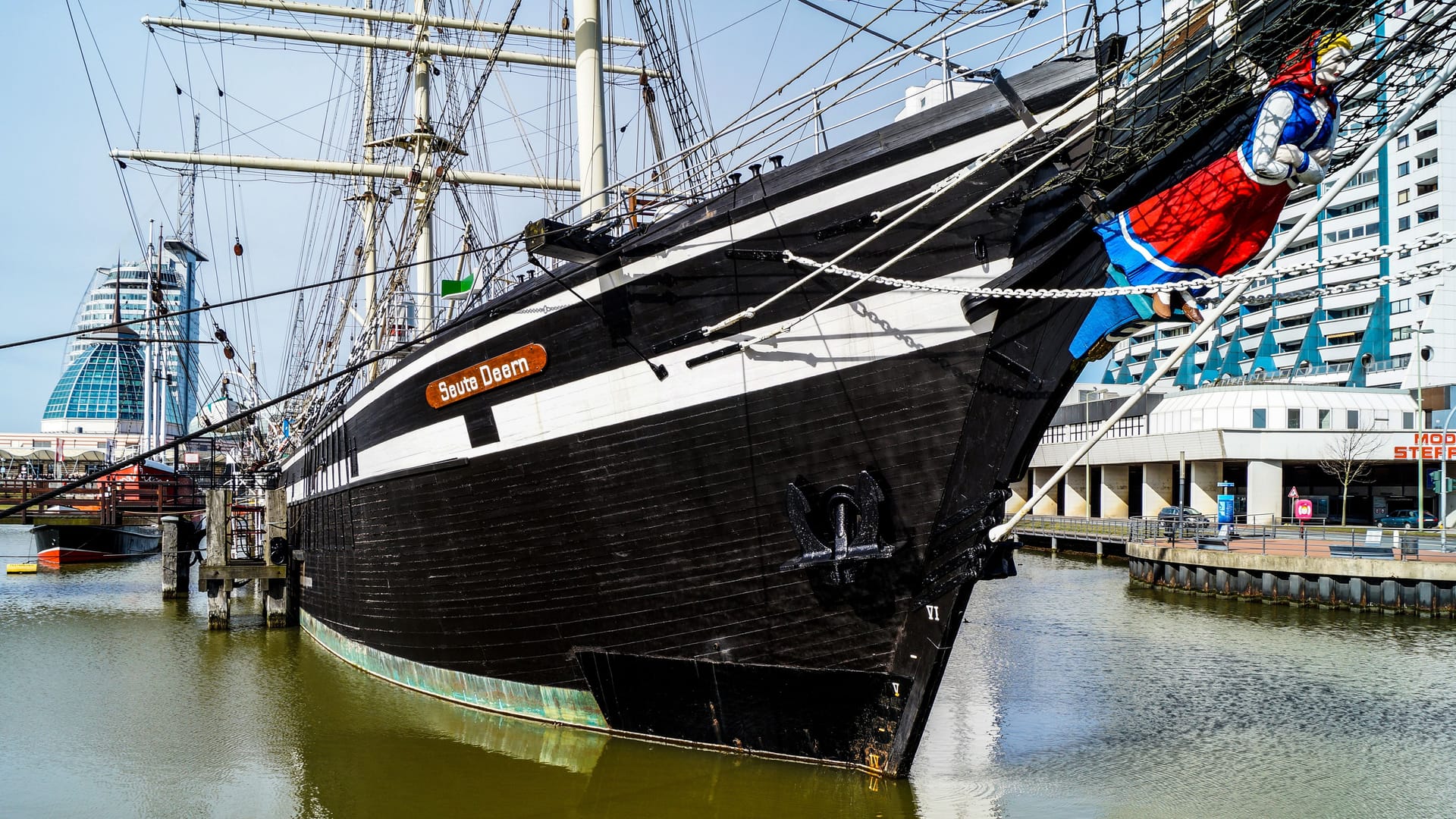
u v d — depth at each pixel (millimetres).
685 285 11008
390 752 12742
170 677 18609
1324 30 7957
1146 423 59906
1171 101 8344
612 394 11570
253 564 26203
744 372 10758
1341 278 71875
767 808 10141
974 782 11406
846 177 10180
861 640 10633
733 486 10992
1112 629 24641
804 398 10516
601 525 11898
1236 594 32250
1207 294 8812
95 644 23000
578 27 14828
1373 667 19562
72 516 48469
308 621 24297
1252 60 8078
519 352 12266
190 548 38344
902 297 10016
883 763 10773
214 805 11195
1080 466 67562
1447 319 63688
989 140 9594
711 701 11688
